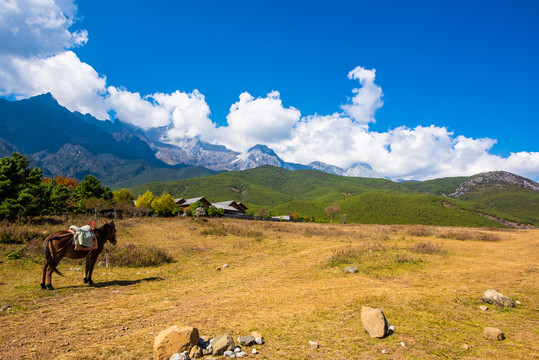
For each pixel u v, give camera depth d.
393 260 12.63
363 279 9.80
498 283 9.12
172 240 20.95
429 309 6.62
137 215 53.28
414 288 8.57
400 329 5.42
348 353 4.40
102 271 10.82
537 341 4.95
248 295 7.95
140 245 16.58
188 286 9.07
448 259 13.23
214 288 8.81
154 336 5.03
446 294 7.86
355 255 13.66
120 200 56.91
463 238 25.48
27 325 5.56
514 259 13.52
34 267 10.62
